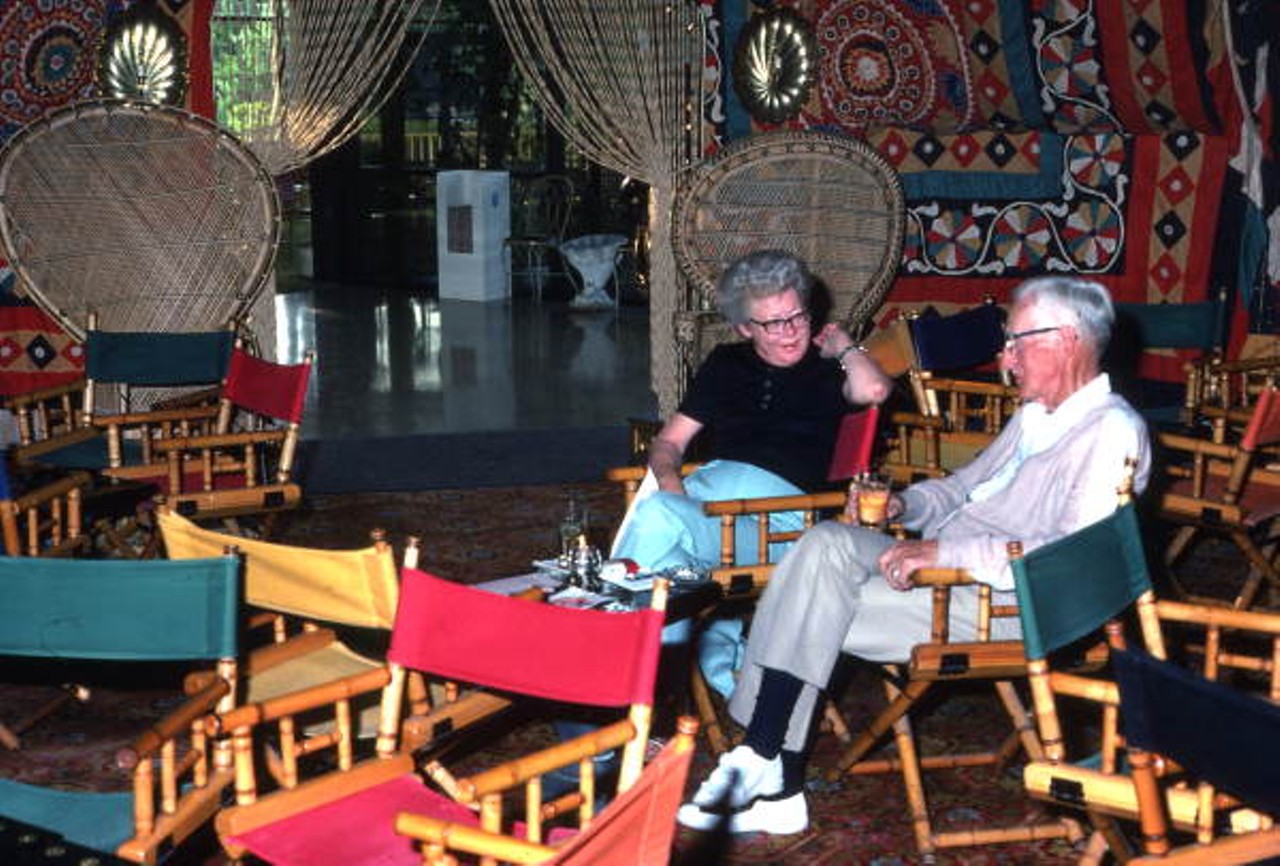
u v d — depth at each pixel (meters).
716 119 7.73
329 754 3.84
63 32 7.31
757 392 4.50
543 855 2.13
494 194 13.62
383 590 2.96
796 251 7.37
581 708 3.57
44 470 5.43
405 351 11.19
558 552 6.09
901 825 3.77
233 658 2.82
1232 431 5.91
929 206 7.86
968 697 4.59
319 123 7.67
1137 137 7.72
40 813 2.82
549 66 7.86
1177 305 6.22
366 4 7.80
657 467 4.41
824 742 4.26
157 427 6.48
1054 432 3.63
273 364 5.33
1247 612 2.96
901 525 3.95
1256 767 2.28
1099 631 3.60
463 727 3.07
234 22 7.65
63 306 7.01
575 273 13.67
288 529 6.52
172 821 2.67
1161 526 6.11
